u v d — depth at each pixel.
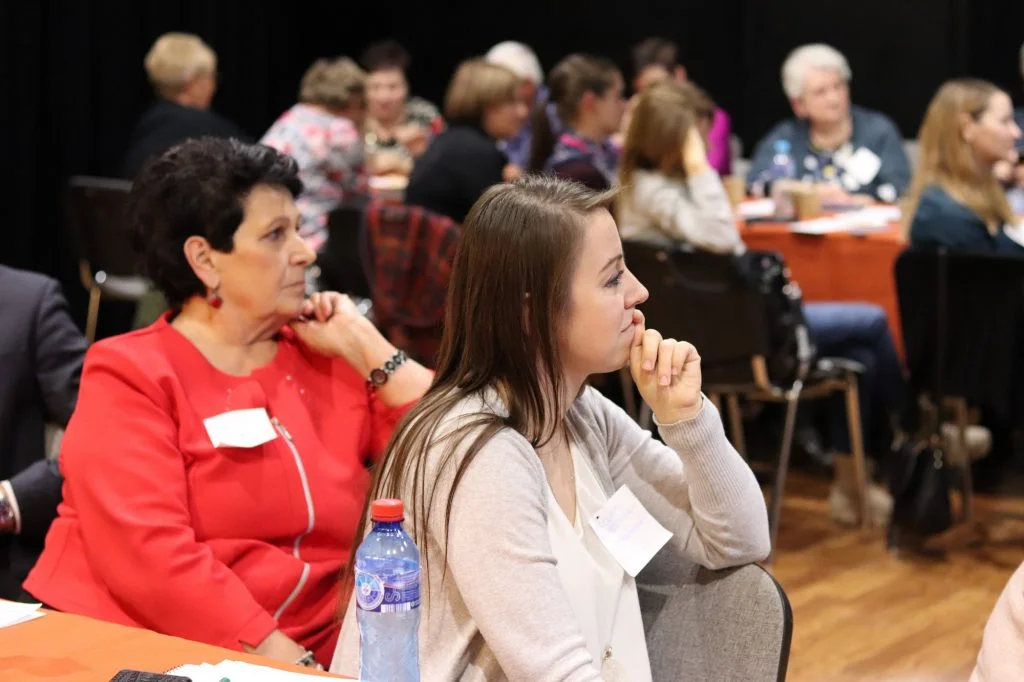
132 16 8.63
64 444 2.21
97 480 2.16
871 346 5.11
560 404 1.80
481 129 5.57
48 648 1.70
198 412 2.27
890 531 4.65
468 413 1.73
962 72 9.09
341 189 6.60
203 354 2.33
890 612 4.02
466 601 1.67
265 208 2.31
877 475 5.34
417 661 1.65
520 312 1.73
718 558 1.91
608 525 1.83
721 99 10.06
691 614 1.93
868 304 5.27
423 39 10.77
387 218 4.85
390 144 8.09
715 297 4.31
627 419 2.04
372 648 1.61
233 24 9.47
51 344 2.69
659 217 4.88
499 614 1.63
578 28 10.38
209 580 2.12
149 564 2.11
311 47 10.47
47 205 8.20
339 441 2.40
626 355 1.82
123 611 2.19
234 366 2.35
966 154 4.98
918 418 4.56
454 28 10.72
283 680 1.56
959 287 4.38
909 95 9.38
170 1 8.89
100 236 5.91
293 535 2.29
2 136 7.84
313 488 2.31
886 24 9.37
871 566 4.48
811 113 7.12
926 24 9.22
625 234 4.97
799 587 4.26
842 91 7.09
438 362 1.85
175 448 2.22
